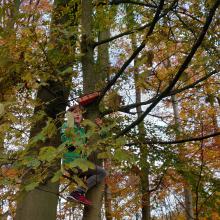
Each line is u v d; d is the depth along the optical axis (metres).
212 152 9.14
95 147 3.14
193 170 7.61
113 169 8.73
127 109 5.70
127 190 10.05
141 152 7.24
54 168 3.45
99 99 4.50
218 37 5.46
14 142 3.86
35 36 4.22
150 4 6.82
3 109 3.18
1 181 3.34
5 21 5.19
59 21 6.29
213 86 6.51
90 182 4.17
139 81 5.23
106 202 10.46
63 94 5.73
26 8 5.38
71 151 3.22
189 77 5.23
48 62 4.32
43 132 3.32
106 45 8.08
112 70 6.11
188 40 6.03
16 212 5.76
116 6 7.28
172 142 5.93
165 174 8.23
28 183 3.37
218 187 7.57
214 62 5.08
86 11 5.43
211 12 4.12
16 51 4.21
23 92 4.47
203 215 9.06
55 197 5.84
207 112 9.39
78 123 3.90
